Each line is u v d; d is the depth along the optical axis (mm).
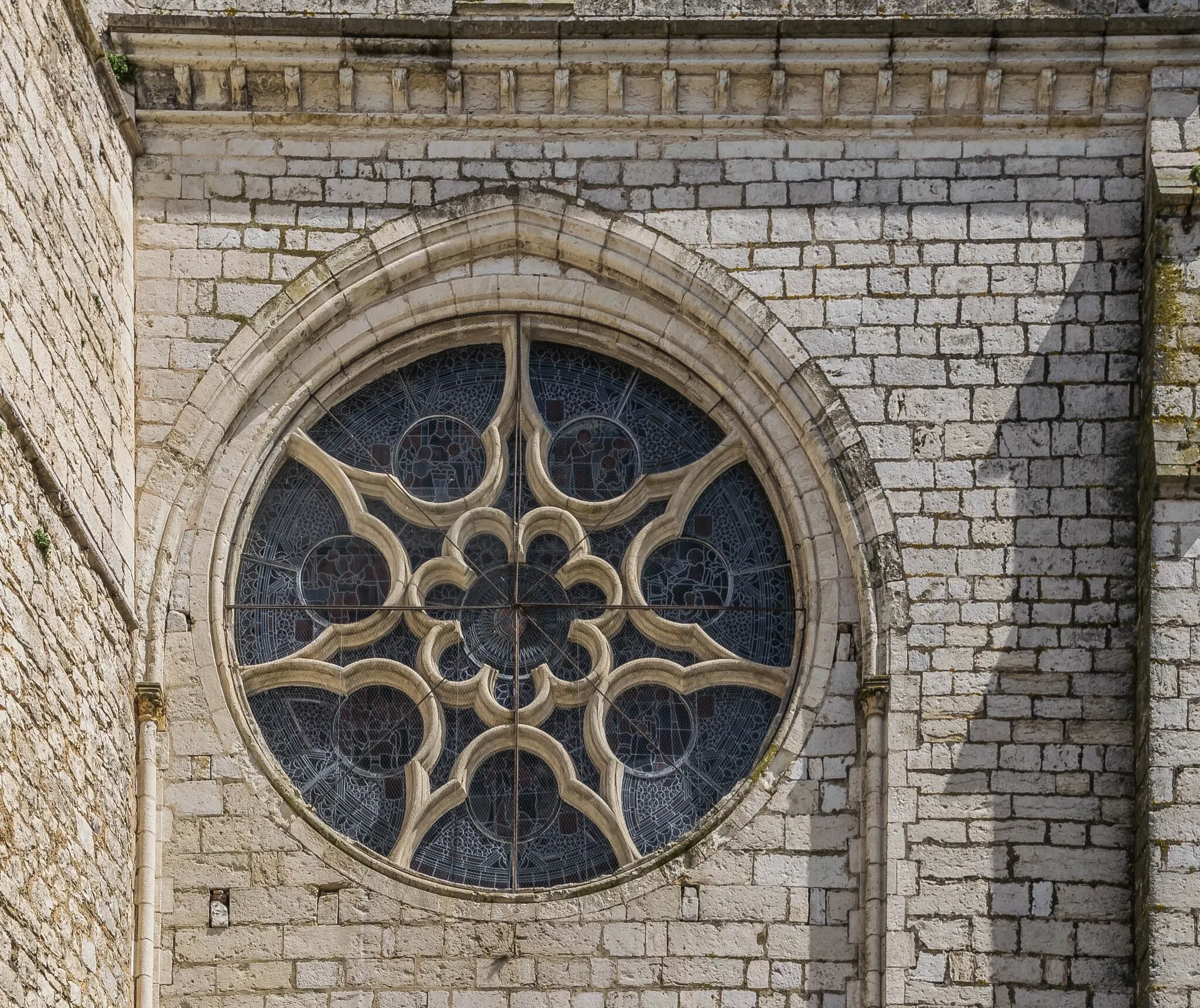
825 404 51750
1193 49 52875
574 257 53000
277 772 50062
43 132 46719
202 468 51500
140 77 53031
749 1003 48531
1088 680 49969
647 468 52812
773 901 49125
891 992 48188
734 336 52344
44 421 45375
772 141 53312
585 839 50469
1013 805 49250
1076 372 51812
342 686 51250
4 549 42156
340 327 52844
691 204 52969
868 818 49406
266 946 48812
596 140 53375
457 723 51250
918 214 52844
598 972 48688
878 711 49812
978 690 49969
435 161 53219
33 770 42750
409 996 48562
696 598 52094
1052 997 48188
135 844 48938
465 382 53406
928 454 51438
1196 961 46844
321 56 52938
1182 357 50219
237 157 53094
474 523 52375
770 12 53750
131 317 51875
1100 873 48844
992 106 53156
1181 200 50969
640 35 52906
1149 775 47969
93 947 45750
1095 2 53656
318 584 52062
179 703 50250
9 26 45188
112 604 48625
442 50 52969
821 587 51125
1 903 40562
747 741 51156
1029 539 50844
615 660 51688
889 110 53219
